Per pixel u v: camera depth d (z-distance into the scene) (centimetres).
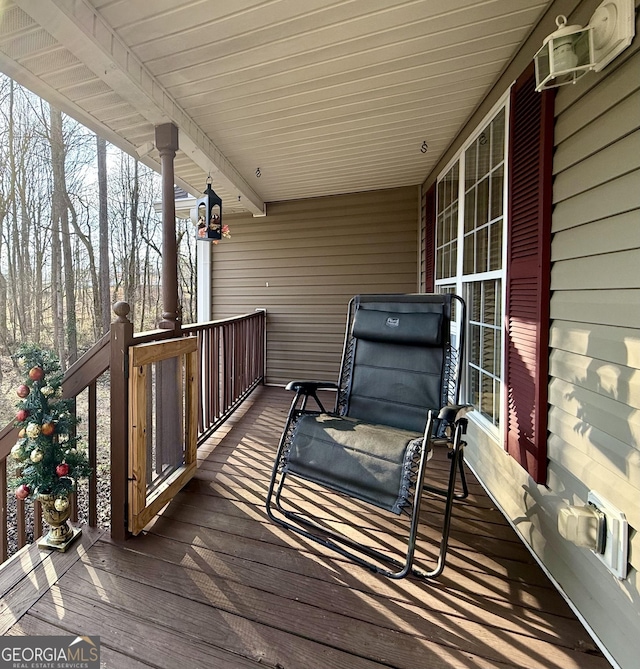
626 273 112
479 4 161
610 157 118
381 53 192
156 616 127
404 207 427
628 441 110
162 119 231
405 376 215
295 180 398
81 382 180
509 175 193
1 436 185
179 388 213
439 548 165
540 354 157
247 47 186
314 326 468
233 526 180
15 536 319
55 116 852
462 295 276
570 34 120
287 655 113
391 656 114
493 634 121
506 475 195
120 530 167
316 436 176
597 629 119
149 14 163
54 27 153
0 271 791
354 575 148
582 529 118
